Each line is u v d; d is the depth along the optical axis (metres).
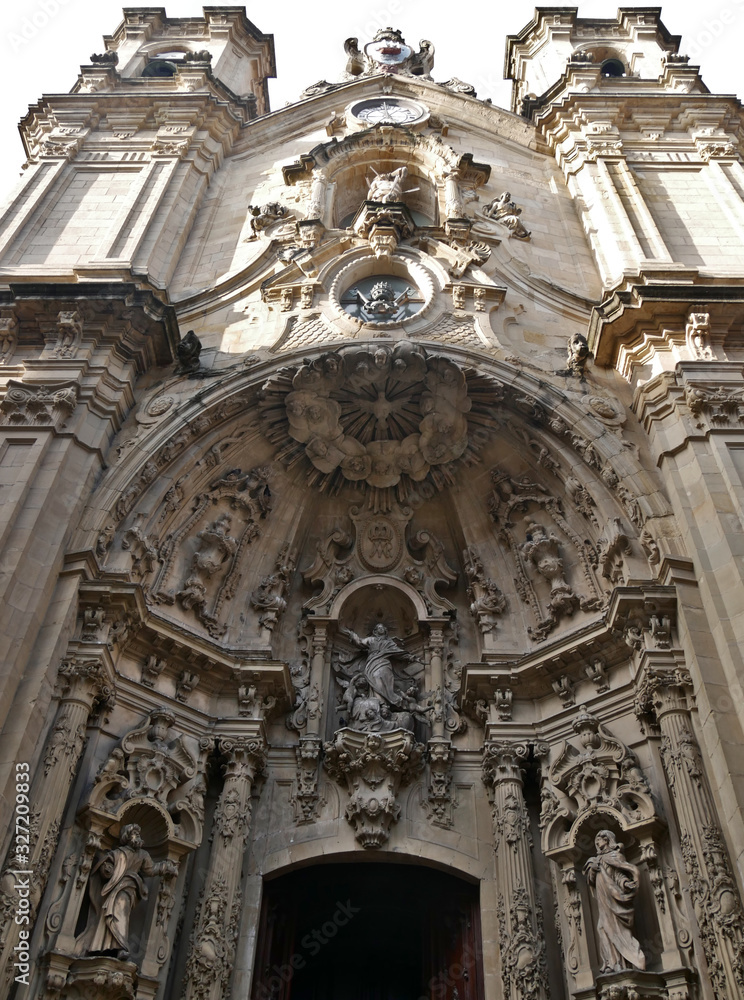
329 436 15.64
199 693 13.36
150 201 19.44
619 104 22.25
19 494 12.30
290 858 12.55
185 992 10.72
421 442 15.61
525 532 15.05
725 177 19.89
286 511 15.87
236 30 28.08
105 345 15.05
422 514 16.28
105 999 9.96
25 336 15.26
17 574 11.52
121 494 13.28
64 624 11.55
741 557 11.41
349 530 16.19
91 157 21.05
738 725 10.27
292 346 16.17
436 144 21.41
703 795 10.34
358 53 27.30
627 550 12.84
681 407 13.75
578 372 15.77
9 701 10.59
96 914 10.48
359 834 12.55
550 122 22.73
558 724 12.88
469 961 12.04
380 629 15.02
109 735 11.91
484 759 13.00
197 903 11.70
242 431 15.41
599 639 12.55
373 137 21.50
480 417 15.61
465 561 15.43
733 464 12.64
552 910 11.77
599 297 18.14
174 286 18.47
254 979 11.69
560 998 11.06
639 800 11.20
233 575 14.75
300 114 23.80
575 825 11.61
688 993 9.67
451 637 14.98
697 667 10.89
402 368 15.02
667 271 16.41
